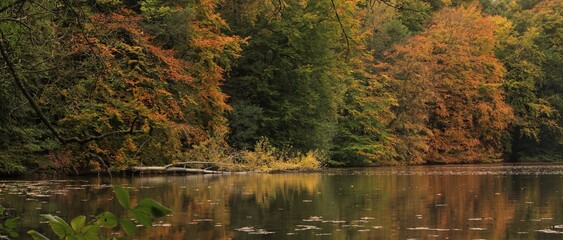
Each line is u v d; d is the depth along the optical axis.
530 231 10.02
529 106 46.09
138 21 22.78
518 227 10.45
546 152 47.88
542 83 47.53
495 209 12.85
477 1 51.19
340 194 15.99
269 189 17.45
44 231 9.53
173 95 24.72
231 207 13.08
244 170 27.03
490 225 10.66
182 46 25.12
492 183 19.95
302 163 28.80
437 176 24.14
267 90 30.08
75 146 21.78
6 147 19.39
